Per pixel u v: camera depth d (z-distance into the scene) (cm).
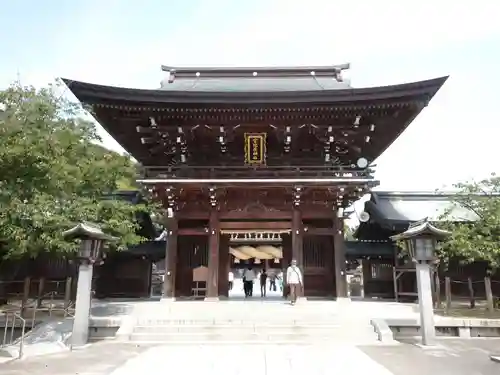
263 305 1908
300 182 2102
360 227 3534
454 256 2336
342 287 2130
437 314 2014
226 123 2219
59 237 1416
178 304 1938
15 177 1348
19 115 1350
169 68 2769
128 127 2342
